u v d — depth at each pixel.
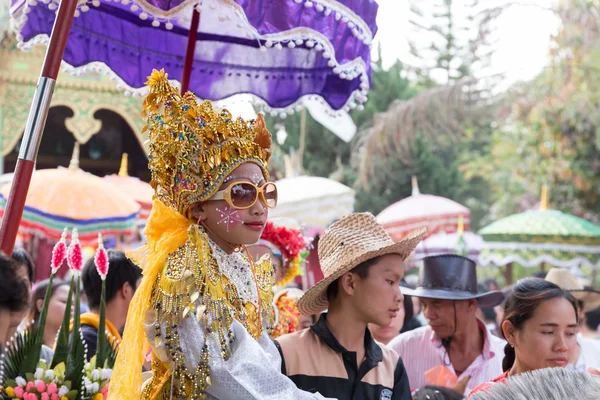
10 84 13.05
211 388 2.52
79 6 3.57
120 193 8.11
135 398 2.50
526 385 1.68
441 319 4.92
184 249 2.64
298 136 19.75
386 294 3.30
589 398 1.59
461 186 22.47
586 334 7.23
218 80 4.36
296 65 4.37
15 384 2.91
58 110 16.31
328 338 3.32
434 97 17.00
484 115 17.94
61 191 7.45
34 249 8.91
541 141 18.98
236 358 2.54
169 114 2.76
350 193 8.80
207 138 2.72
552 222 11.36
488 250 11.55
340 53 3.77
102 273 3.28
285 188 8.73
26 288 2.30
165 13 3.33
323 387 3.24
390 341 5.37
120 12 4.12
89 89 13.03
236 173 2.72
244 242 2.73
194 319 2.54
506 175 21.91
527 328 3.54
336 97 4.26
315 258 6.29
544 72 18.11
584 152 18.69
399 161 20.56
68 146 16.45
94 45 4.07
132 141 16.72
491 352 4.92
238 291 2.71
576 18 16.94
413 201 12.02
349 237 3.41
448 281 4.90
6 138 13.10
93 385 3.06
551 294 3.53
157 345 2.55
